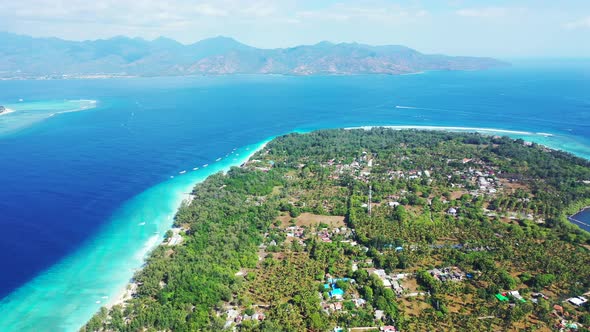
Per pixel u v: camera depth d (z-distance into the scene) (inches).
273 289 5698.8
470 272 6023.6
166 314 5137.8
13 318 5511.8
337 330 4857.3
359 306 5324.8
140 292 5797.2
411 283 5861.2
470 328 4820.4
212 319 5108.3
